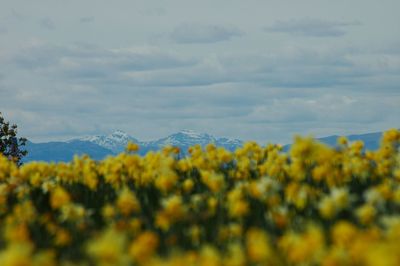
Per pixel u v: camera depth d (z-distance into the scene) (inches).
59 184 493.7
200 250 313.6
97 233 339.3
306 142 414.6
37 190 466.3
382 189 352.8
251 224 355.3
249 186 401.1
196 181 480.4
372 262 228.4
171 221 335.0
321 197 390.9
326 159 419.5
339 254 251.8
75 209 358.9
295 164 429.7
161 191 427.8
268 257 268.8
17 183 474.6
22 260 237.8
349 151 503.8
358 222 339.9
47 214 373.1
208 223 357.7
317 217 353.1
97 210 410.9
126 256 260.1
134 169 467.8
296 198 373.1
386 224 308.2
